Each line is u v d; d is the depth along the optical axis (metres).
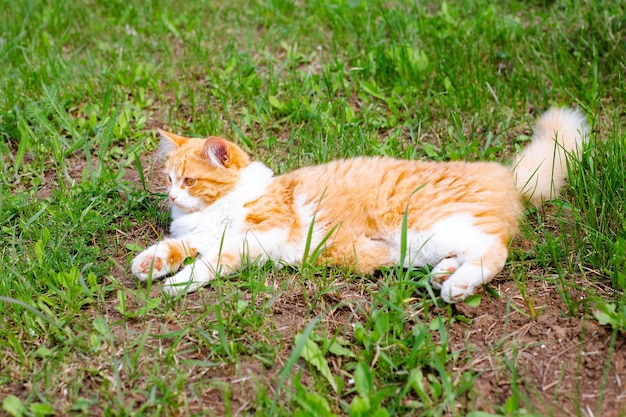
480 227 1.19
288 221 1.24
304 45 1.80
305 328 1.14
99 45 1.84
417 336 1.09
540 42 1.69
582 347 1.10
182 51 1.84
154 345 1.13
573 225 1.27
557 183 1.32
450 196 1.21
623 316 1.11
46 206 1.35
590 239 1.23
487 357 1.10
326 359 1.11
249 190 1.25
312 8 1.94
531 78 1.61
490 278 1.17
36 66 1.73
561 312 1.15
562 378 1.07
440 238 1.19
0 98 1.61
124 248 1.30
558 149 1.32
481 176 1.23
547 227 1.30
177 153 1.28
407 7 1.90
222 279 1.22
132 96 1.67
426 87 1.64
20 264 1.24
